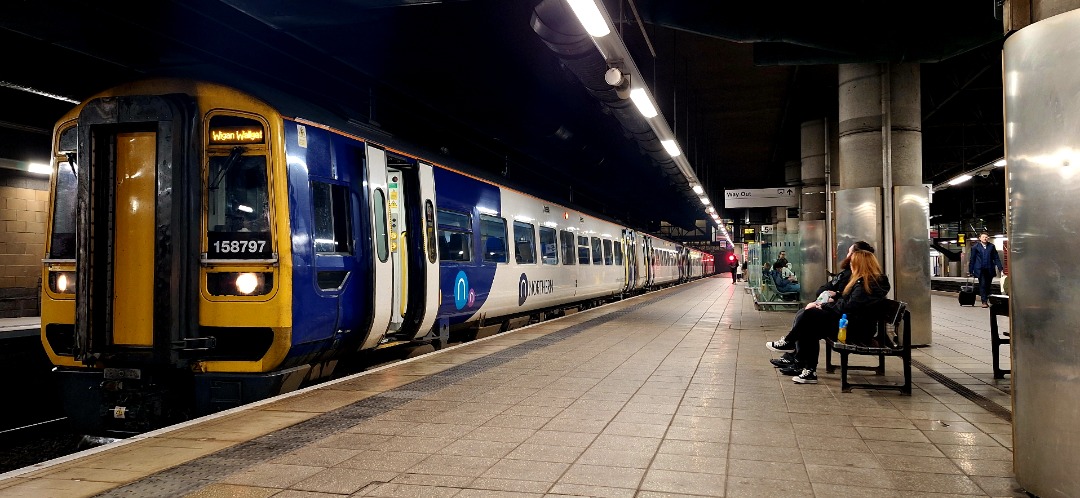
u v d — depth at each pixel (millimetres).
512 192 13125
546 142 17844
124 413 6273
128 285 6316
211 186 6430
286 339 6309
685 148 26203
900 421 5176
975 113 23656
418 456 4262
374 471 3957
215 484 3729
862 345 6527
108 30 8891
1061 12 3355
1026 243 3434
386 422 5160
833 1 9688
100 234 6363
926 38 9508
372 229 7836
